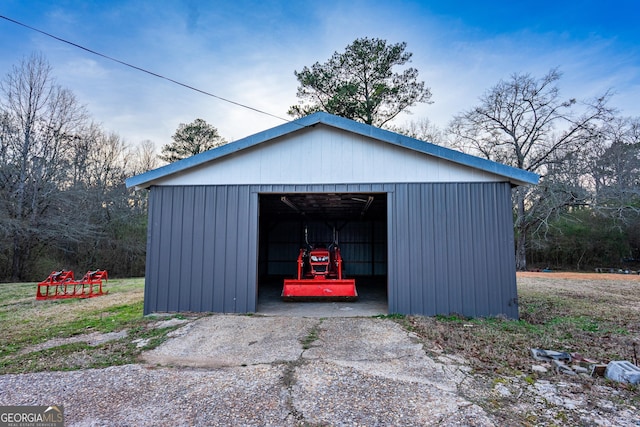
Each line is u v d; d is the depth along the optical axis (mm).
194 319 5855
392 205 6355
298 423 2582
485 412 2748
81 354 4230
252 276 6363
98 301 8531
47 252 18328
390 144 6457
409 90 18172
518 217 20484
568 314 6715
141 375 3527
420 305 6164
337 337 4820
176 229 6535
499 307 6086
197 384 3291
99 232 18594
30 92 16688
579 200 18516
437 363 3832
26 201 16531
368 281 12102
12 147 16141
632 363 3883
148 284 6465
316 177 6492
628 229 21422
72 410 2805
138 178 6516
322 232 13469
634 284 12039
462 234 6246
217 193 6559
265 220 13500
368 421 2607
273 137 6465
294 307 7051
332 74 18047
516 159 20156
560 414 2734
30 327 5789
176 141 26328
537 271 19797
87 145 19500
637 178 19109
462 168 6355
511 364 3826
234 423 2590
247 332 5102
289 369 3645
